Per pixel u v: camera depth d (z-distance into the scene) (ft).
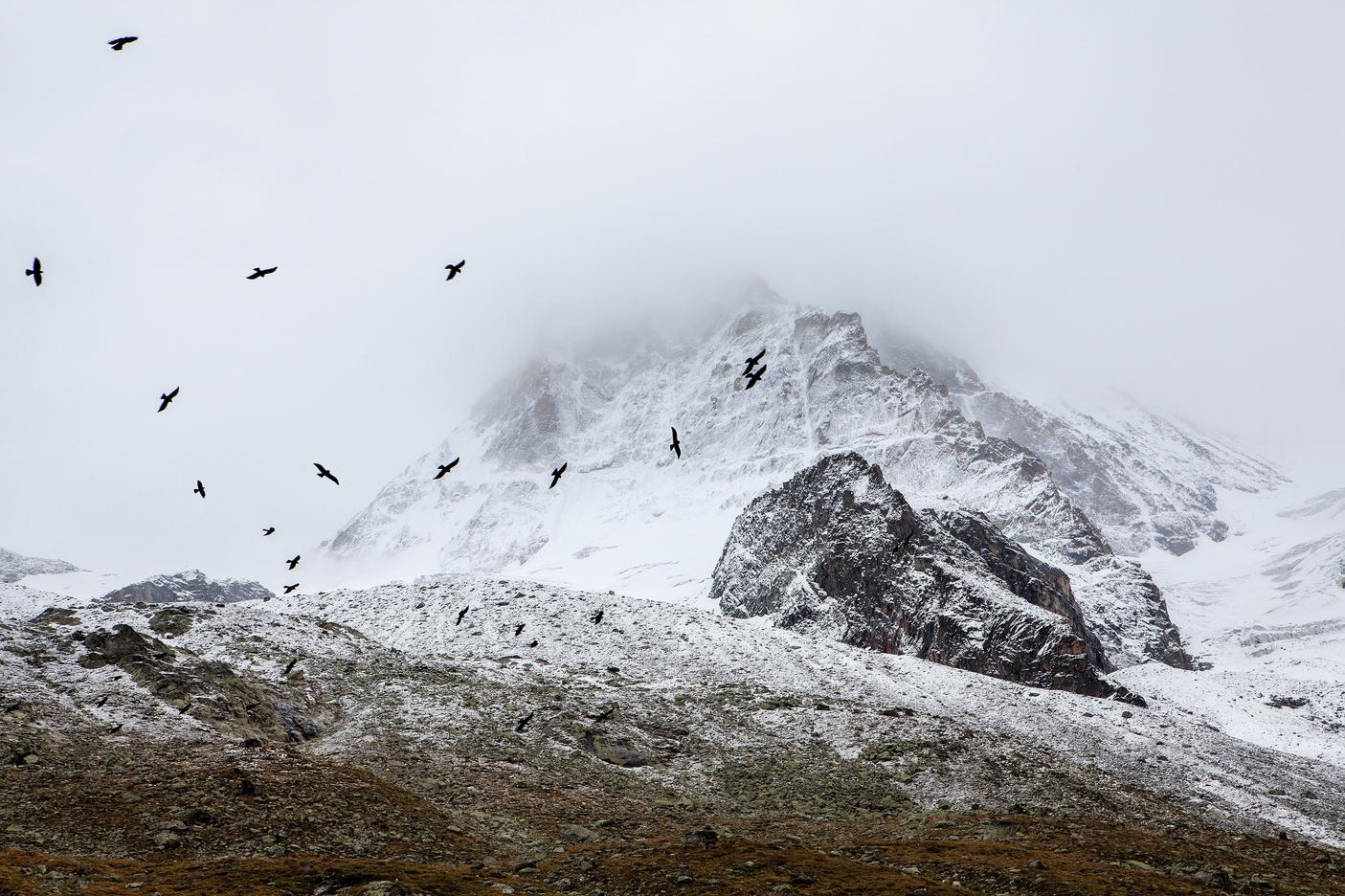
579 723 242.99
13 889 109.09
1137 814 213.87
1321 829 239.30
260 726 211.41
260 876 123.24
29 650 221.66
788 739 252.62
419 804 172.55
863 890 132.36
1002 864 152.05
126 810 147.23
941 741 250.37
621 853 150.30
